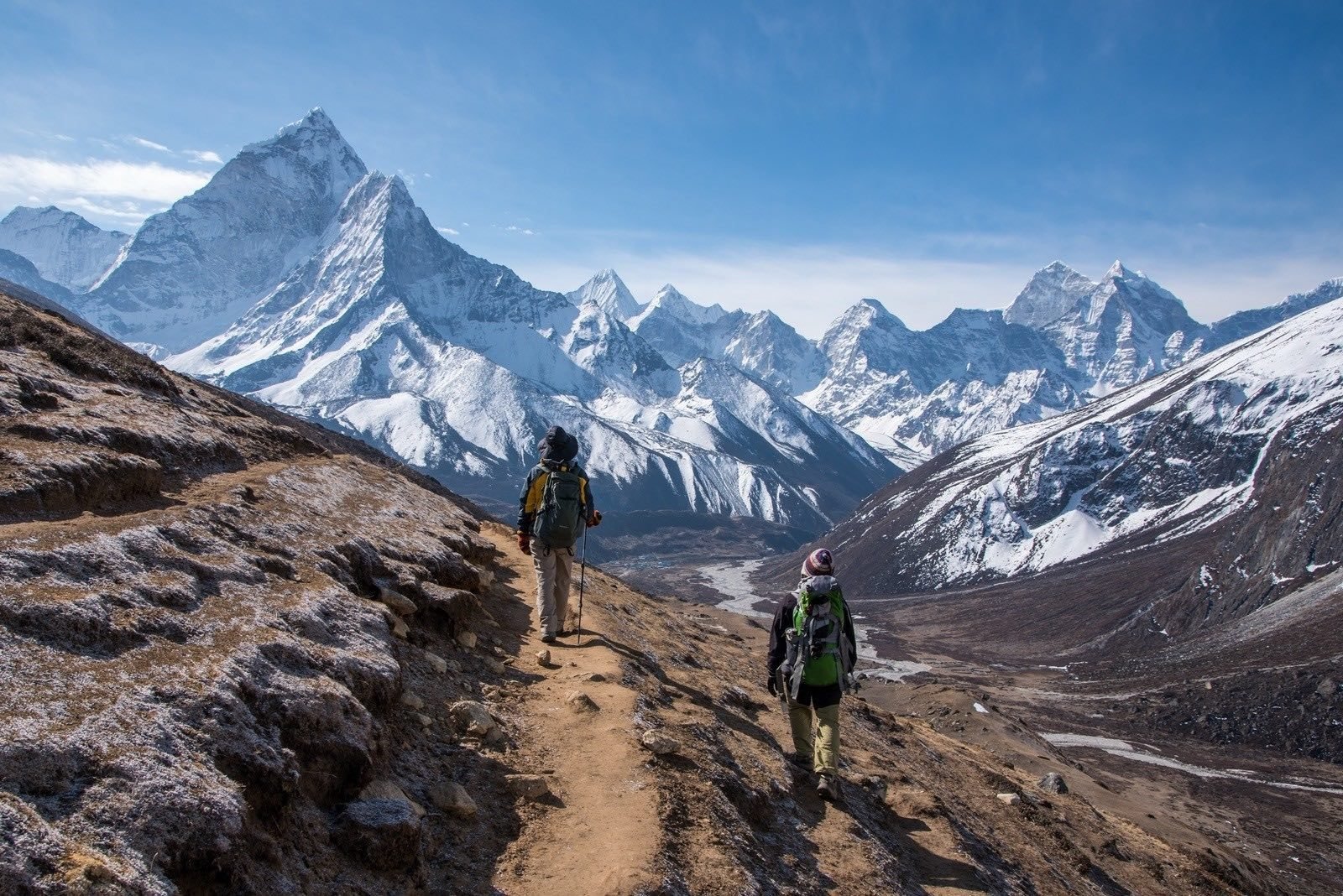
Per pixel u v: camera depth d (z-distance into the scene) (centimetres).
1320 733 8012
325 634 732
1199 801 6322
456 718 789
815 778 973
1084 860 1294
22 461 793
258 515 966
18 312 1382
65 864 369
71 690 482
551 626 1138
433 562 1161
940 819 1043
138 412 1183
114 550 662
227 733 516
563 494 1135
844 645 977
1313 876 4825
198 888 438
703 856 666
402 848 555
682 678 1183
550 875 602
